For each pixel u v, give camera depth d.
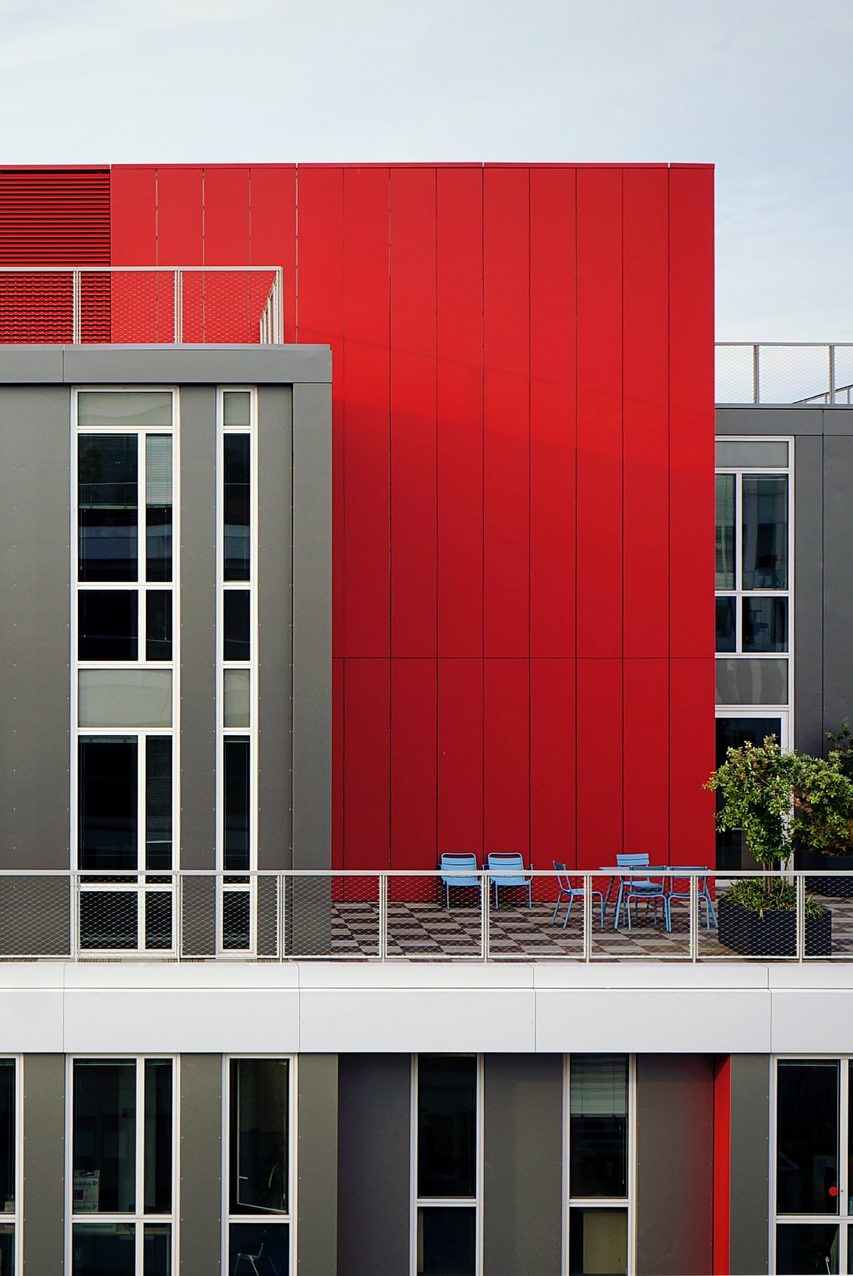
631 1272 11.96
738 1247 11.61
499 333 16.09
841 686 18.34
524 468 16.11
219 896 12.25
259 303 16.02
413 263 16.06
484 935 11.88
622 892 14.12
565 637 16.14
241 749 12.41
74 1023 11.34
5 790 12.24
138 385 12.34
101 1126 11.45
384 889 11.85
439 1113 11.90
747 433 18.27
